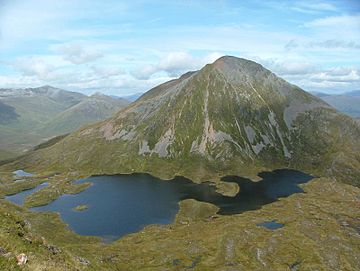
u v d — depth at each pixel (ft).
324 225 499.51
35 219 529.04
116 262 362.94
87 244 438.81
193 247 412.16
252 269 353.92
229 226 495.00
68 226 510.99
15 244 129.90
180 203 625.82
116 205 617.21
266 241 431.43
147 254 396.78
